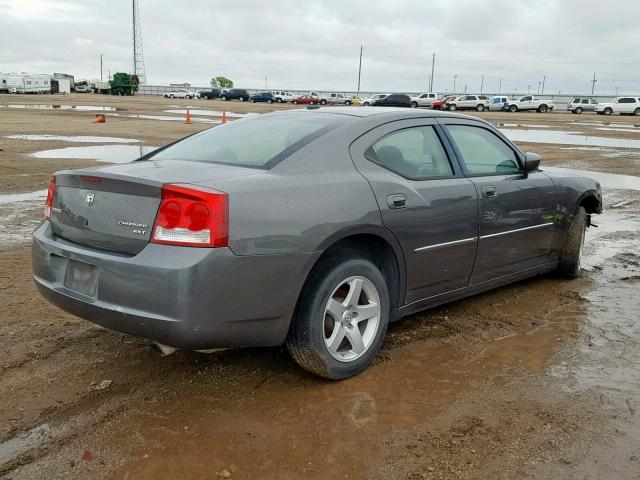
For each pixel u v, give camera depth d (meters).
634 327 4.57
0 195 9.71
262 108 54.94
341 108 4.47
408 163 4.05
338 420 3.20
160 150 4.26
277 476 2.73
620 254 6.78
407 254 3.88
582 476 2.76
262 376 3.68
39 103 56.28
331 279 3.43
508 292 5.38
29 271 5.69
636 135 29.14
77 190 3.42
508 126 35.50
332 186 3.48
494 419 3.24
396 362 3.91
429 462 2.85
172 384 3.56
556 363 3.93
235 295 3.07
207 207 2.97
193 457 2.86
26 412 3.22
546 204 5.11
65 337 4.20
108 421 3.15
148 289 2.98
